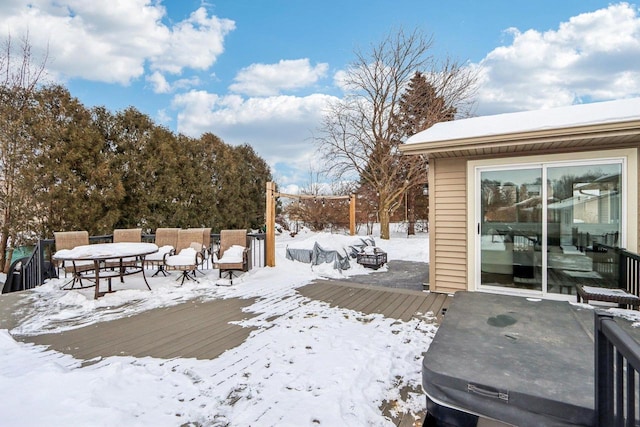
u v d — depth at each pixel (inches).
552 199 171.2
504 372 59.0
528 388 53.5
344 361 104.3
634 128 134.0
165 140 477.7
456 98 557.6
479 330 79.8
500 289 184.2
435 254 201.9
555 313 92.3
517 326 82.2
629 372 39.4
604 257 159.8
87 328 136.6
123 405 79.4
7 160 352.8
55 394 81.5
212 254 265.6
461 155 191.9
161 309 164.4
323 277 263.9
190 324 141.3
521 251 178.9
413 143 179.0
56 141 360.5
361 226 789.9
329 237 340.8
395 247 455.5
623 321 91.4
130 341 122.1
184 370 98.4
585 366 61.1
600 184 160.7
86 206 369.1
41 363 103.1
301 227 759.1
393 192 588.4
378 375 95.5
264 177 748.6
